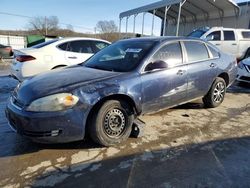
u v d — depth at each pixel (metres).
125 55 4.38
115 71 3.99
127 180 2.92
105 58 4.59
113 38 43.19
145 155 3.48
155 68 4.05
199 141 3.94
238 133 4.29
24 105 3.27
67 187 2.78
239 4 20.58
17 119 3.27
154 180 2.93
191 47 4.91
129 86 3.73
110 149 3.62
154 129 4.37
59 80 3.60
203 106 5.73
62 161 3.29
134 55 4.25
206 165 3.26
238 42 12.76
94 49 7.76
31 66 6.71
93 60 4.73
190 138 4.04
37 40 27.22
